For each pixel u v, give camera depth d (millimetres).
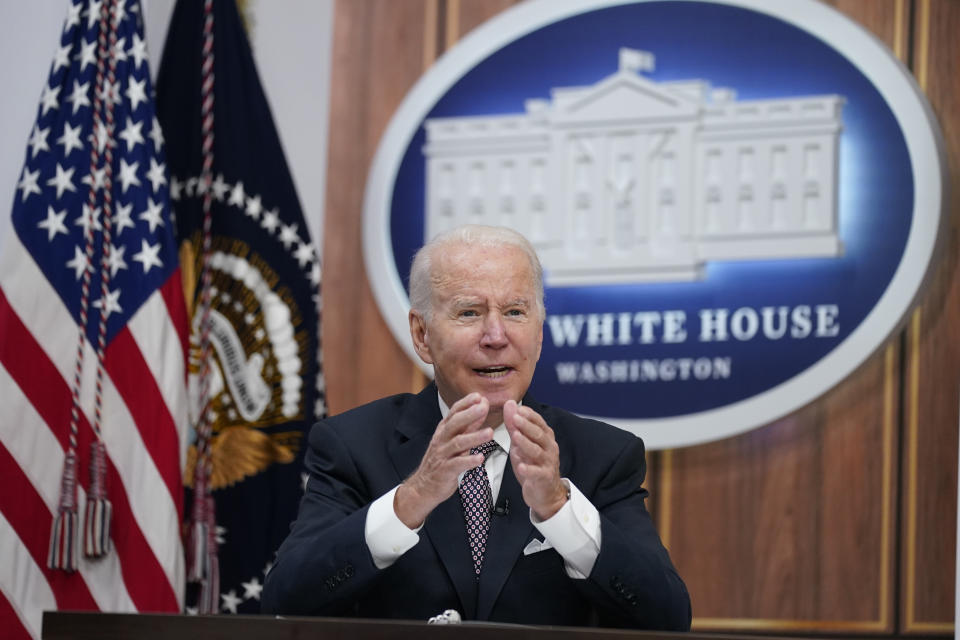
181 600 8016
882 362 8875
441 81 9992
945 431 8695
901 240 8875
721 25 9500
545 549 4891
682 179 9414
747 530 8977
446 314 4996
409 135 9992
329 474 5207
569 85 9766
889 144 8984
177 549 8000
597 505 5141
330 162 10195
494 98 9898
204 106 9086
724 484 9070
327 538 4656
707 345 9211
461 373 4969
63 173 8258
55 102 8391
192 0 9359
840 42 9180
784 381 8992
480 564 4910
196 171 9094
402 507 4566
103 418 8031
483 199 9797
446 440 4477
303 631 3775
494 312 4949
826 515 8844
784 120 9234
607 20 9758
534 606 4840
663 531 9133
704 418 9086
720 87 9445
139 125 8500
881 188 8969
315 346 9078
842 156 9086
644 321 9367
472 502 5031
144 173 8445
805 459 8945
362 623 3742
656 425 9164
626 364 9359
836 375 8867
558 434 5324
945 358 8742
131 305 8227
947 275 8805
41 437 7824
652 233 9430
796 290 9078
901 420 8789
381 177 9984
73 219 8203
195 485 8445
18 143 8812
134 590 7836
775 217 9180
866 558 8727
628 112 9602
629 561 4609
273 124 9367
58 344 7996
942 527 8625
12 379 7820
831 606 8742
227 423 8844
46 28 9008
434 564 4887
